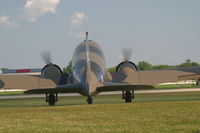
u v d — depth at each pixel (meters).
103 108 29.59
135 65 48.19
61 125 20.45
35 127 19.80
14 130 18.94
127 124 20.34
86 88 37.00
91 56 44.78
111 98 56.78
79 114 25.80
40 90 35.38
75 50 47.81
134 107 29.42
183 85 120.06
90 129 18.84
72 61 48.03
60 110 29.28
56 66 47.78
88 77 38.00
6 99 65.38
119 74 46.91
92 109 29.11
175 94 59.97
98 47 48.66
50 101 41.41
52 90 35.66
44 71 46.56
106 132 17.97
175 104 30.70
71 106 32.91
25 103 50.06
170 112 24.97
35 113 27.31
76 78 41.16
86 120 22.50
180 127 18.83
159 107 28.55
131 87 36.19
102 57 46.69
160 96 55.75
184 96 52.47
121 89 36.88
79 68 42.16
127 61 48.31
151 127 19.11
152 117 22.84
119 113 25.56
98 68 42.44
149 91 78.31
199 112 24.52
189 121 20.80
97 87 36.69
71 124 20.80
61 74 46.94
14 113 27.75
